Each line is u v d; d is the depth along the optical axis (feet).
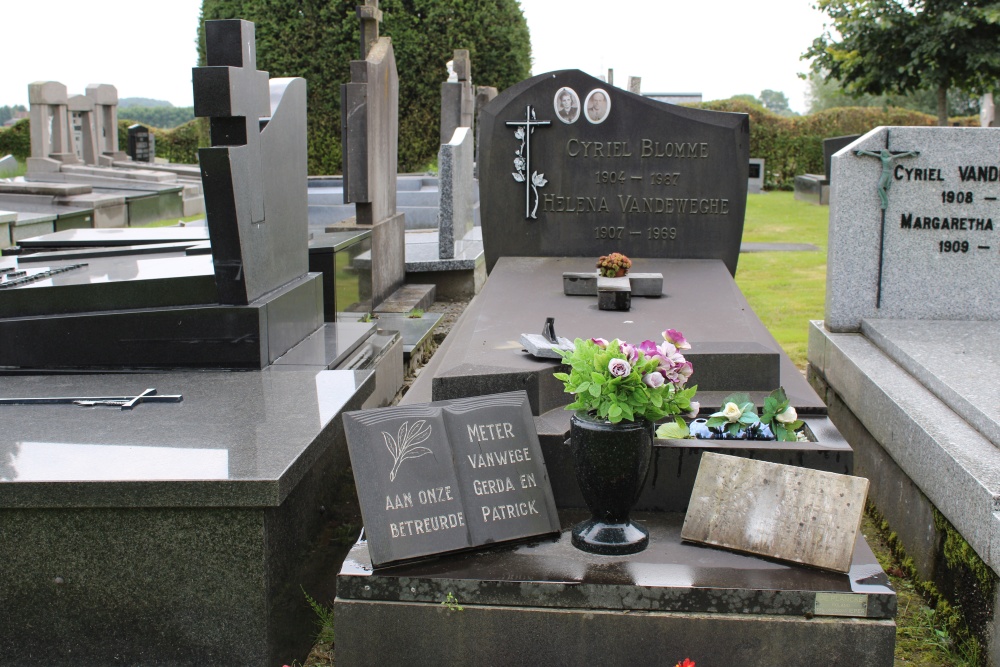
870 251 17.26
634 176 21.39
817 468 10.51
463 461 9.84
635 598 8.88
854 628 8.70
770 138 80.74
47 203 42.83
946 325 16.81
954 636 11.02
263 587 9.66
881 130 16.78
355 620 9.12
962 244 16.99
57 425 11.37
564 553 9.55
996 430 11.46
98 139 66.95
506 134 21.54
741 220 21.26
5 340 14.06
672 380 9.61
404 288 27.71
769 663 8.82
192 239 20.20
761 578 8.97
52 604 9.81
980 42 43.06
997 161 16.62
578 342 10.07
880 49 46.06
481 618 9.00
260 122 14.74
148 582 9.72
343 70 68.54
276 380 13.56
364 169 24.30
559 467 10.87
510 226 21.97
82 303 14.12
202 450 10.36
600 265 16.61
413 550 9.29
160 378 13.70
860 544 9.70
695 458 10.65
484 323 14.70
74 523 9.63
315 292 17.10
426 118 72.02
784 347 23.94
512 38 71.20
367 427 9.70
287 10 67.92
